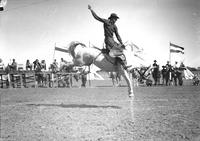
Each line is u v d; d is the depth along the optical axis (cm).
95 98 1086
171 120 654
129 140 508
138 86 1731
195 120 652
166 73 1858
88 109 822
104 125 618
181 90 1359
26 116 729
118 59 822
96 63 856
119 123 635
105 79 2277
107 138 523
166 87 1580
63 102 985
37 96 1188
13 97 1160
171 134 537
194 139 507
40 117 714
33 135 548
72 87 1714
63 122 654
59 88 1652
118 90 1426
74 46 916
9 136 548
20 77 1892
